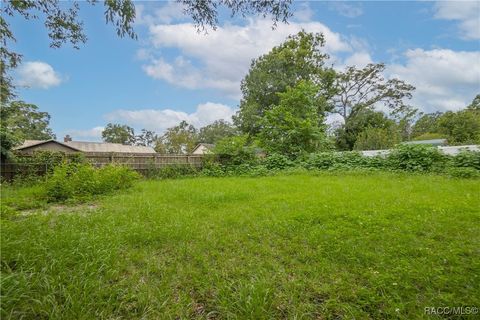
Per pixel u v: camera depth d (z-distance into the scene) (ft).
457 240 8.95
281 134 43.73
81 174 21.07
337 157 35.17
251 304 5.63
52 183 18.84
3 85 29.58
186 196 18.39
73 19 13.29
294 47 74.23
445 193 16.70
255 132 76.38
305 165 36.14
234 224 11.67
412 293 6.07
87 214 13.34
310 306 5.80
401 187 19.72
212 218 12.64
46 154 29.32
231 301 5.93
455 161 27.50
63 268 7.03
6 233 9.17
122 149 91.81
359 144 67.15
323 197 16.49
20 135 29.43
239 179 29.81
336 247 8.65
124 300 6.01
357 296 6.08
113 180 22.63
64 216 12.47
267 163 38.86
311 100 46.32
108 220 11.89
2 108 30.86
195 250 8.82
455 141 68.64
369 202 14.61
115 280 6.98
